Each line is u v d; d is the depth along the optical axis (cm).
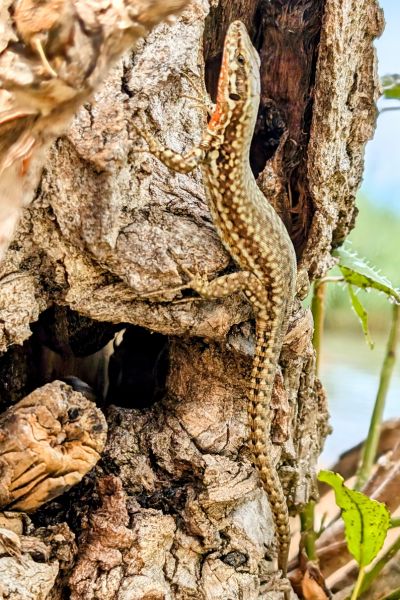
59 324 243
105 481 209
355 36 232
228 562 222
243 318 229
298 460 262
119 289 206
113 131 194
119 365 268
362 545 232
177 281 204
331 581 312
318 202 237
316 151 231
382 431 362
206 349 229
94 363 268
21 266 204
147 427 232
